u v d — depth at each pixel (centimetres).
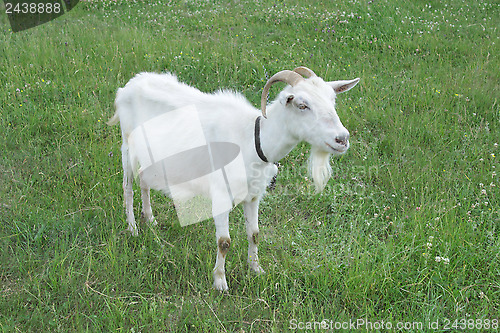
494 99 668
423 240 415
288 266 402
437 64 803
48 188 491
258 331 352
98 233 435
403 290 375
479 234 430
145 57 748
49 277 379
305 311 356
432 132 593
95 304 364
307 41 875
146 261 407
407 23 959
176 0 1098
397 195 492
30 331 337
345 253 412
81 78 686
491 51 854
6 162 520
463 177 515
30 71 703
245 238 439
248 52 789
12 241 424
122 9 1045
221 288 383
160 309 357
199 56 755
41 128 584
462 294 371
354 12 988
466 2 1118
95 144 549
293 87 320
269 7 1038
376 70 780
